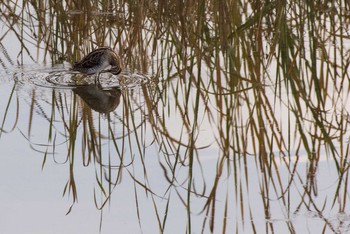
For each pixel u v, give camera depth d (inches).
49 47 597.3
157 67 537.3
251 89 512.1
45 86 537.3
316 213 377.4
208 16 572.1
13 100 511.5
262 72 538.9
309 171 418.9
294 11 502.6
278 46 499.2
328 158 431.8
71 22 597.3
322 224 366.3
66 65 579.8
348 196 394.0
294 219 371.9
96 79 545.0
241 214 378.0
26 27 636.7
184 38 501.4
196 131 466.6
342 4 593.3
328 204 386.3
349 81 494.3
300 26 488.4
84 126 476.7
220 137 452.1
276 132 461.1
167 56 536.7
